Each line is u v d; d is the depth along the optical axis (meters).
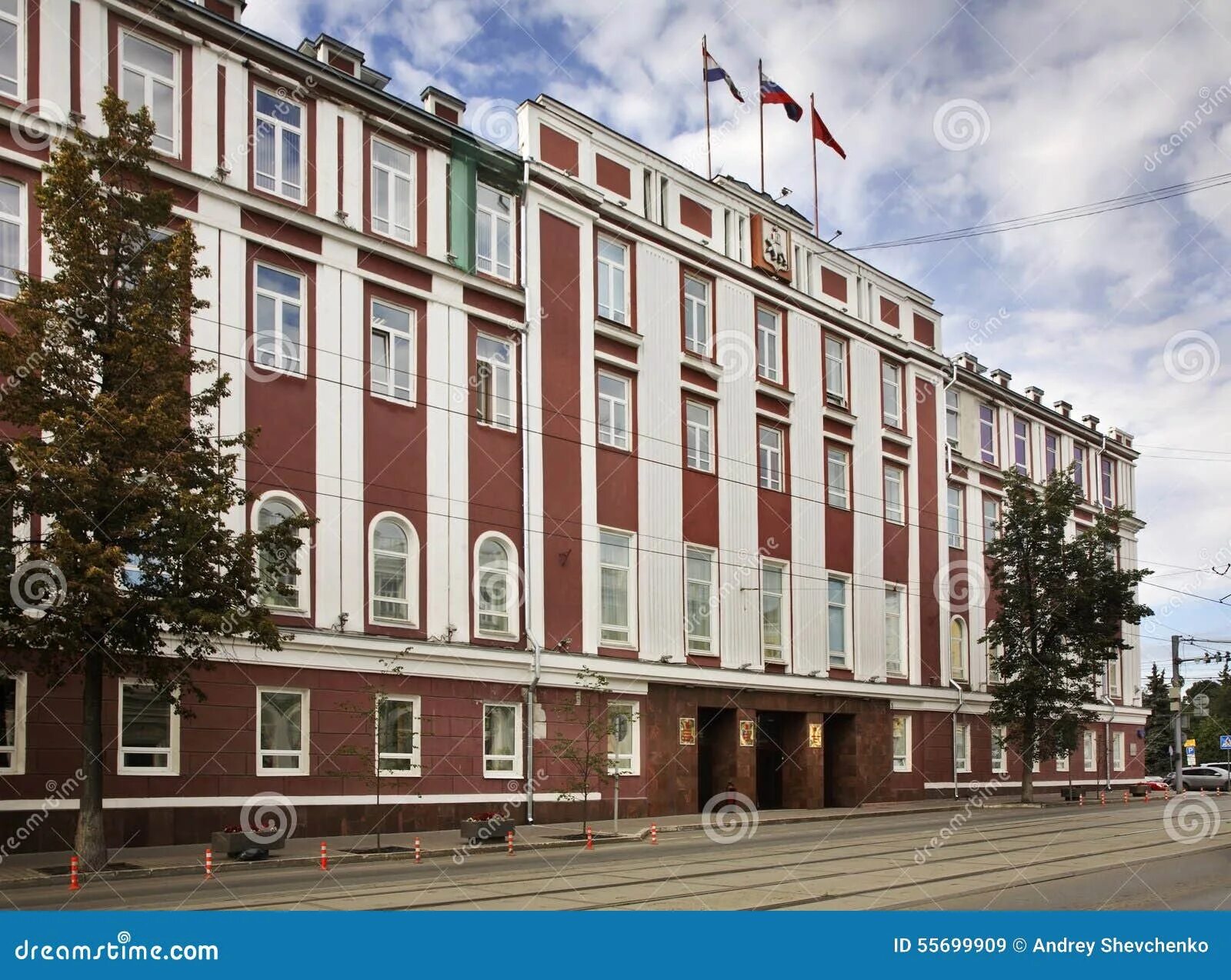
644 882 17.47
